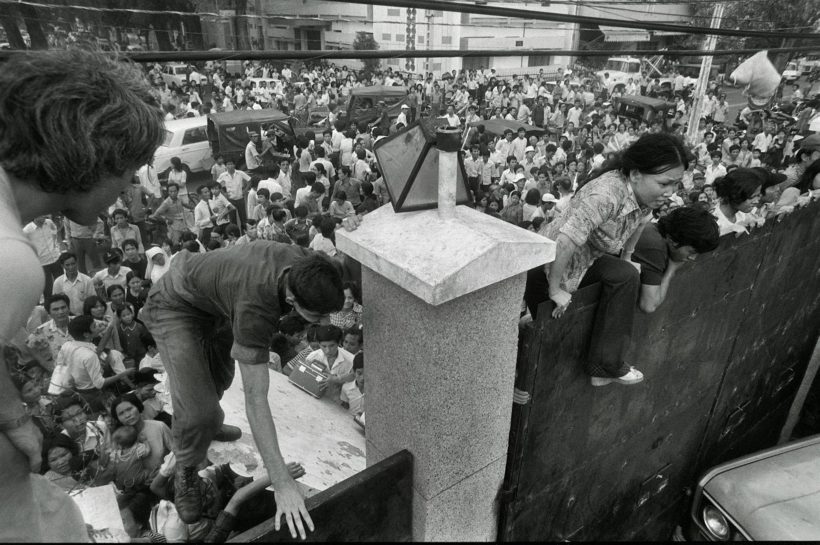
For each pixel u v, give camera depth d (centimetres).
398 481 209
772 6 1733
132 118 119
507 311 200
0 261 99
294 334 627
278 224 894
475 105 2423
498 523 256
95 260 909
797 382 529
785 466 362
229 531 242
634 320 273
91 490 267
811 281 449
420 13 2833
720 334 357
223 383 257
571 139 1897
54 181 114
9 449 124
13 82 108
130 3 1227
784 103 2402
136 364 665
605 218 217
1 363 111
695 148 1533
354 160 1362
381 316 201
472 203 203
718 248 308
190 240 827
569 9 2423
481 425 217
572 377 252
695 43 2888
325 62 3011
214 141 1570
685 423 373
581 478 296
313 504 184
